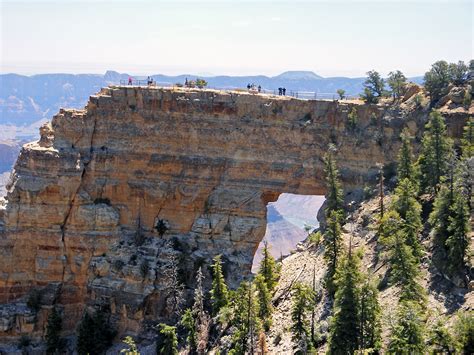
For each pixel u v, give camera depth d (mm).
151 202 113438
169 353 88938
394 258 68312
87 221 111062
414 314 55406
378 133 105688
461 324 55688
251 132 111625
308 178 109562
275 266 98250
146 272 107500
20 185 110125
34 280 110875
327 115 109812
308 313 76812
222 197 112125
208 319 91500
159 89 113375
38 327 108625
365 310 61312
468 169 77688
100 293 108312
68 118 114000
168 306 103750
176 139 113250
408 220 77688
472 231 71938
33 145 114812
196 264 108875
